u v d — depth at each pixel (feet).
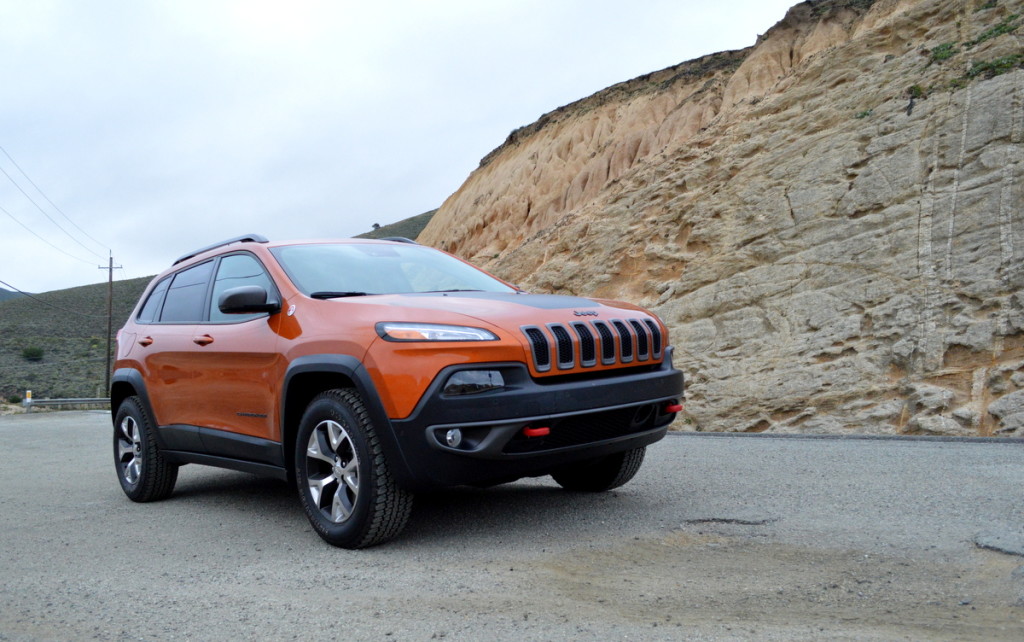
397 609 10.08
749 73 89.61
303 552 13.65
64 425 61.31
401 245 18.98
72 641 9.52
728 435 31.76
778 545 12.30
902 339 41.34
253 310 15.25
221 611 10.39
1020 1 54.75
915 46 58.85
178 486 22.30
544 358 12.98
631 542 13.01
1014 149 45.03
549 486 18.72
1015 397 34.60
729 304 51.75
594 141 120.26
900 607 9.19
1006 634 8.18
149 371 19.48
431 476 12.64
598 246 70.13
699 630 8.73
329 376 14.02
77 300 239.71
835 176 53.52
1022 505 14.08
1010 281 39.81
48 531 16.60
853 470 19.10
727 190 61.00
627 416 13.99
